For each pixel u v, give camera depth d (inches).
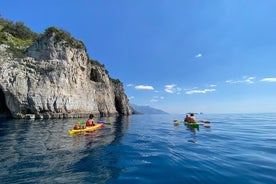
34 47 1154.0
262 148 336.8
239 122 911.0
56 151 315.3
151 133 537.3
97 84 1530.5
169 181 193.2
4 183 185.6
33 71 1055.6
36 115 1005.8
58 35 1166.3
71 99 1131.3
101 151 319.3
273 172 214.5
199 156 286.2
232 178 198.8
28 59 1074.1
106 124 769.6
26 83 1026.1
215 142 395.9
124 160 267.6
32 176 203.9
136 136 481.7
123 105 1935.3
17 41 1268.5
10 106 1018.1
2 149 323.9
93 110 1358.3
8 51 1073.5
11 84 989.2
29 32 1547.7
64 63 1131.9
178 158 276.2
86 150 325.1
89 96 1342.3
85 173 215.6
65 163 251.3
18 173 212.4
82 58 1305.4
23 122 813.9
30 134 489.7
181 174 212.4
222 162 253.4
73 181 192.2
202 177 202.8
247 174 209.2
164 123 909.8
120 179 198.7
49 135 476.4
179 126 722.2
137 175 210.4
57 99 1059.3
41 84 1040.8
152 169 229.9
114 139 434.3
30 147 341.1
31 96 1002.1
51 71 1085.8
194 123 700.0
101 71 1615.4
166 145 368.8
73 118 1103.6
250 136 472.4
